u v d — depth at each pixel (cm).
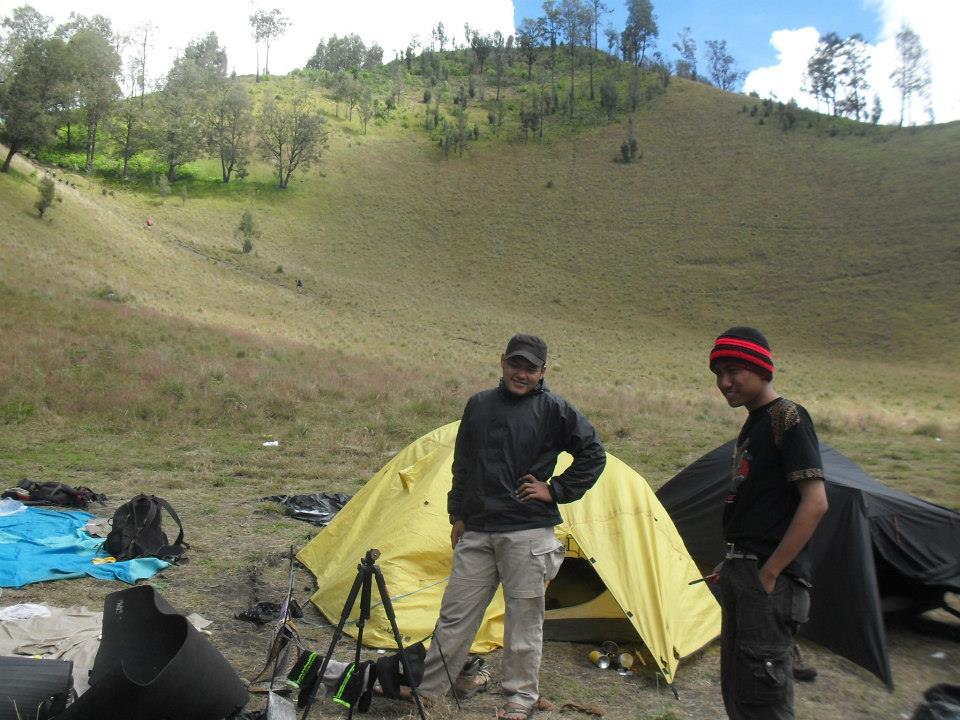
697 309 7044
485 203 9975
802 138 10925
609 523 544
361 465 1125
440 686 401
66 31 9900
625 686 471
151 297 3997
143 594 376
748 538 297
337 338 4234
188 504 840
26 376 1502
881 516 560
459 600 396
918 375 5028
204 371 1759
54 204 5891
